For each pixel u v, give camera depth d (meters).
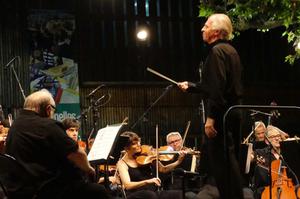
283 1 8.47
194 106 13.55
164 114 13.38
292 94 14.48
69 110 12.45
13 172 4.90
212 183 5.23
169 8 13.85
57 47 12.61
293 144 5.83
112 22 13.45
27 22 12.48
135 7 13.67
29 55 12.40
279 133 8.75
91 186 5.02
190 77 13.78
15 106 12.14
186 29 13.90
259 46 14.41
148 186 7.56
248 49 14.32
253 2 8.63
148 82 13.39
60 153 4.92
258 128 9.09
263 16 9.07
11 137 5.02
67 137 4.95
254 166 8.53
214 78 4.86
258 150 8.65
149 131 13.23
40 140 4.91
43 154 4.93
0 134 6.97
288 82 14.55
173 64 13.73
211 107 4.88
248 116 12.93
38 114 5.11
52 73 12.49
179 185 8.00
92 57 13.19
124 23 13.56
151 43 13.66
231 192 4.89
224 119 4.75
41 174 4.90
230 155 4.93
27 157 4.91
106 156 5.86
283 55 14.56
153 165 8.02
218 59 4.90
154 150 8.34
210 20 5.12
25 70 12.32
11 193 4.88
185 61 13.80
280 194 8.34
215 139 4.96
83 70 13.05
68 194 4.93
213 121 4.90
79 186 4.98
